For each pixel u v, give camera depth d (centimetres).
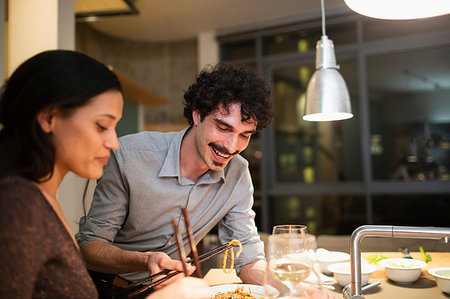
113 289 106
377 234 94
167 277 99
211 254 111
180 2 393
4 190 67
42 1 248
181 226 136
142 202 133
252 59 459
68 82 74
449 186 380
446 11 117
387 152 405
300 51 446
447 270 127
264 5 404
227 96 112
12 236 66
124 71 501
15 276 66
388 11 121
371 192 407
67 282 73
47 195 79
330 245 218
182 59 498
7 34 262
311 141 438
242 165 143
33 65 74
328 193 427
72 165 79
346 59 425
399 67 403
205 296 77
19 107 74
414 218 394
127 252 117
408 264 133
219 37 465
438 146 388
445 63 387
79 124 76
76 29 425
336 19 418
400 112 402
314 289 73
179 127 467
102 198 135
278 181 452
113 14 328
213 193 140
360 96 412
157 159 134
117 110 81
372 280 132
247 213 144
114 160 134
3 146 74
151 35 482
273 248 74
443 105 388
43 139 75
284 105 452
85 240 130
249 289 110
